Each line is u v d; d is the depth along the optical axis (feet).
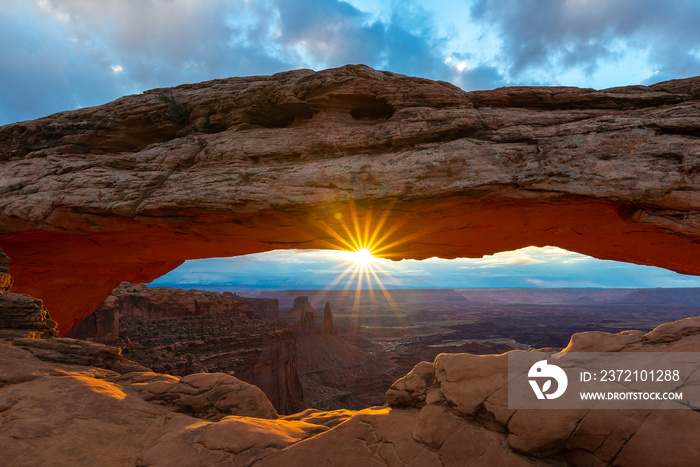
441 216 49.37
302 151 50.90
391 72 53.06
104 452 17.95
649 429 13.08
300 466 16.25
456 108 48.65
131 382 26.73
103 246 60.85
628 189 40.37
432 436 16.16
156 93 59.26
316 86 50.90
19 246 60.54
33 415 19.67
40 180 54.29
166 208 49.67
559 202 43.45
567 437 13.96
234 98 55.06
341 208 47.96
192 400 23.34
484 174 43.50
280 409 173.58
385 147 48.93
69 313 75.41
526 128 45.60
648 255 52.49
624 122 42.86
